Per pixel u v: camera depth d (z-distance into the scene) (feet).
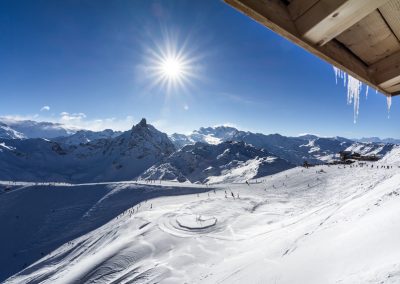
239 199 517.96
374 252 36.42
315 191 506.89
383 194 74.74
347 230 58.90
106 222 617.21
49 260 443.73
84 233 591.37
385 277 25.13
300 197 490.49
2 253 579.07
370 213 61.98
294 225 152.25
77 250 444.14
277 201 484.74
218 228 324.19
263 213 383.45
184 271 206.49
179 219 376.68
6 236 637.30
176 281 189.06
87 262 305.73
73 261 396.98
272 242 122.21
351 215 73.05
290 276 51.16
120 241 342.85
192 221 363.76
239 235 278.26
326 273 41.19
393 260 28.76
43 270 405.39
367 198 87.66
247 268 82.79
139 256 277.64
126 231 406.41
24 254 560.20
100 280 254.06
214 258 213.05
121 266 268.41
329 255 48.49
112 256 287.89
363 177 479.00
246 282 67.31
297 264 55.98
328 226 76.64
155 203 624.59
